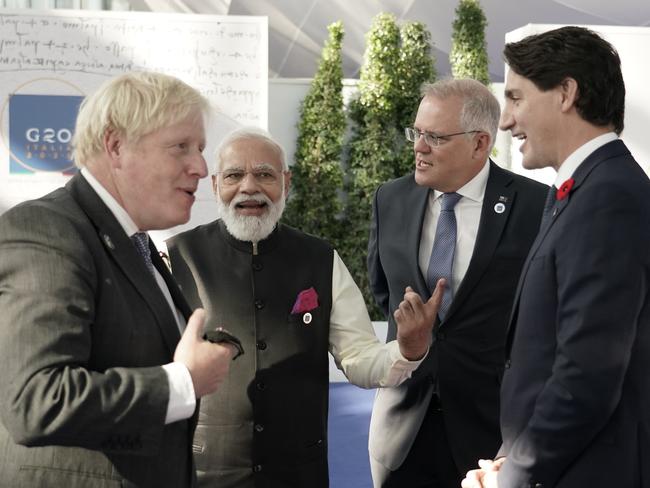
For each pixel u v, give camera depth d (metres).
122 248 1.57
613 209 1.65
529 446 1.70
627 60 6.21
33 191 6.23
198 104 1.60
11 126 6.18
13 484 1.46
